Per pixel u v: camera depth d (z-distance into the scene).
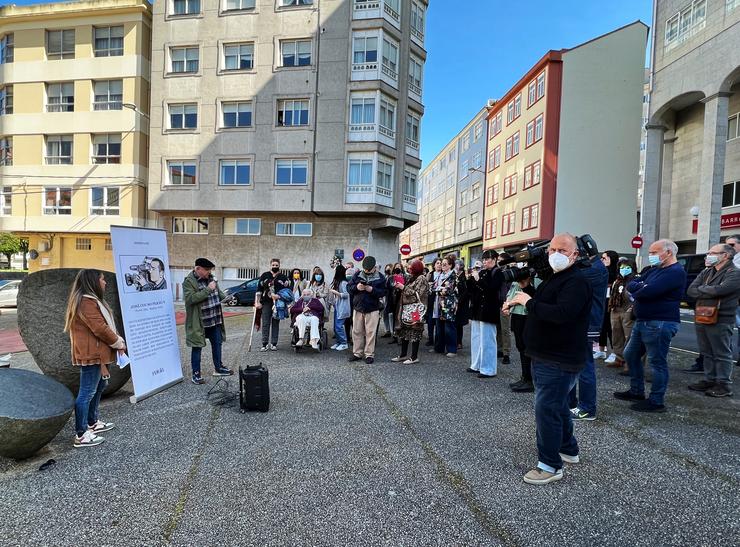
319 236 21.69
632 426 4.10
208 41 21.30
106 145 22.62
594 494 2.87
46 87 22.91
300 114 20.89
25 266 33.38
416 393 5.20
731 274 4.93
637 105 25.28
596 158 25.25
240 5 21.27
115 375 5.00
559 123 25.33
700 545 2.35
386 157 21.03
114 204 22.39
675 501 2.79
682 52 19.42
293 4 20.77
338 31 20.44
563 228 25.22
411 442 3.74
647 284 4.46
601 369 6.50
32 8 22.36
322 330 8.08
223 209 21.23
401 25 21.34
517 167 29.56
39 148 22.81
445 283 7.40
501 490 2.93
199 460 3.40
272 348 7.94
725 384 5.00
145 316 5.25
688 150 22.97
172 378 5.57
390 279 9.01
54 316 4.73
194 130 21.39
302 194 20.72
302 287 9.11
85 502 2.79
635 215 25.09
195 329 5.62
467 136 42.22
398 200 21.62
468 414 4.46
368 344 6.84
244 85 21.06
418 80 23.00
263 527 2.52
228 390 5.29
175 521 2.58
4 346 8.74
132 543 2.38
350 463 3.33
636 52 25.27
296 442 3.74
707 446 3.64
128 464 3.34
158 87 21.64
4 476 3.16
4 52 23.38
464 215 42.69
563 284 2.92
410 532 2.47
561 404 2.98
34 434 3.29
